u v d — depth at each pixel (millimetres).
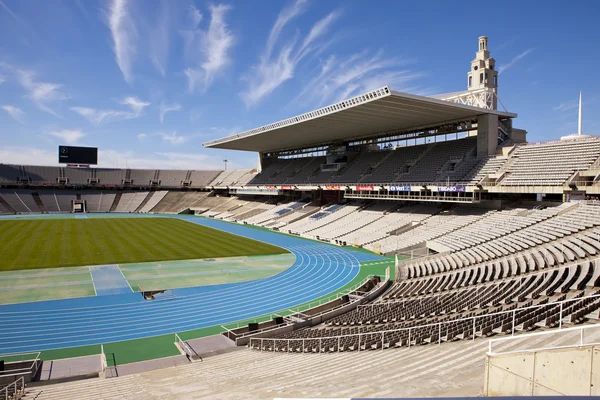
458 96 55250
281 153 102062
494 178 45750
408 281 32188
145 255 44875
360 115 50812
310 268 40500
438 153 59250
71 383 16156
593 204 35531
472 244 37875
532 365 7305
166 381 15273
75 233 59719
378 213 61719
